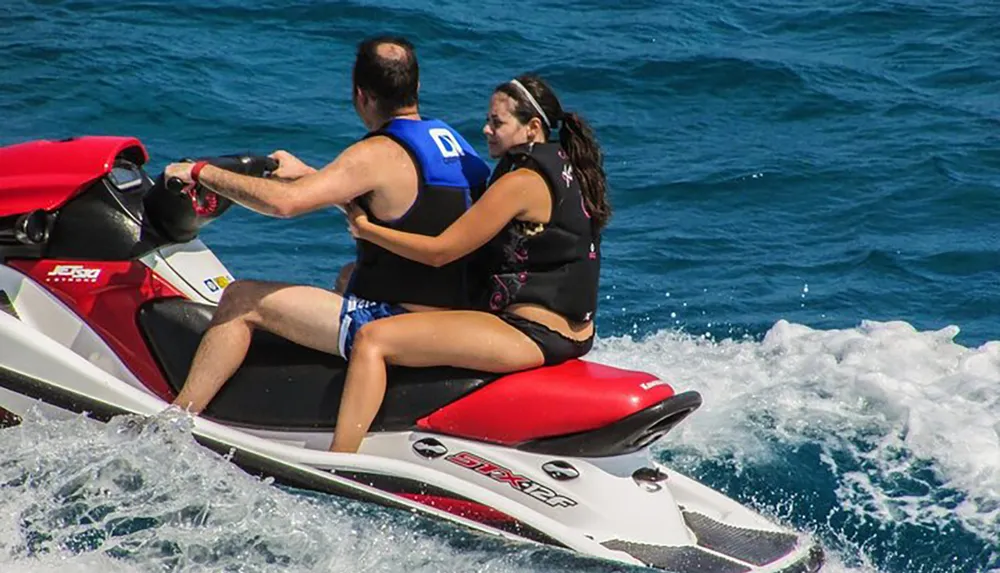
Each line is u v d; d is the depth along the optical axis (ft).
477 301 71.72
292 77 149.18
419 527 67.87
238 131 134.62
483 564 66.54
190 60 150.10
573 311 70.69
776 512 76.74
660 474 71.26
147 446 69.10
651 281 113.70
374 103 70.90
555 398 69.00
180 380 73.56
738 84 159.33
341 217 122.21
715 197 131.75
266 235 118.21
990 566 71.77
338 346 71.20
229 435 70.03
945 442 82.33
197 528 67.31
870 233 124.57
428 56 159.53
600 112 150.61
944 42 176.86
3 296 74.23
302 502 68.49
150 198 73.97
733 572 66.85
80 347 74.18
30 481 68.64
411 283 70.69
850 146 144.05
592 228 71.05
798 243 122.62
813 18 184.96
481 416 69.77
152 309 74.02
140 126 134.62
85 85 140.87
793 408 87.25
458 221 68.64
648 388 69.31
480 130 139.54
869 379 88.84
